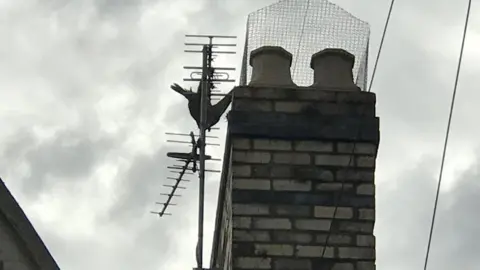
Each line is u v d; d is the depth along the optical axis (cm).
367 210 1418
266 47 1495
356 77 1503
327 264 1393
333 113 1455
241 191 1420
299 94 1462
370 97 1463
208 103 1697
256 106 1455
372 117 1455
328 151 1441
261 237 1402
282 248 1398
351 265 1393
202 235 1617
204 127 1694
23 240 1288
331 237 1405
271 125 1446
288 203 1417
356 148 1443
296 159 1436
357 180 1430
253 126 1444
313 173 1430
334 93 1464
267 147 1439
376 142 1445
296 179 1428
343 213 1415
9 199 1294
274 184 1424
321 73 1483
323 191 1424
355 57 1509
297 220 1410
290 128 1445
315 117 1452
